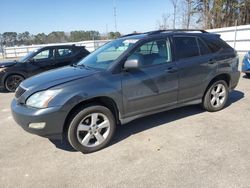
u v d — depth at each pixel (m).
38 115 3.42
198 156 3.54
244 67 8.78
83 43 27.31
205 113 5.27
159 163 3.42
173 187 2.90
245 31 15.99
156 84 4.28
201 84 4.92
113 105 3.99
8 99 7.74
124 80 3.95
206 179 3.01
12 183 3.16
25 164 3.60
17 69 8.84
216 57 5.07
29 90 3.65
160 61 4.38
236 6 28.92
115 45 4.60
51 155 3.82
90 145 3.84
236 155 3.52
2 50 35.00
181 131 4.42
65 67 4.77
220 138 4.07
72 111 3.66
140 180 3.07
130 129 4.63
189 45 4.81
